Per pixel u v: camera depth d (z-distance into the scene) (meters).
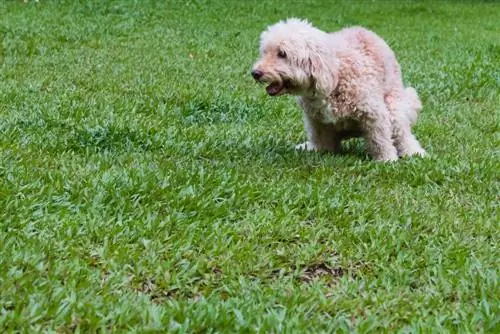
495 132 10.68
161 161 8.03
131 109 10.50
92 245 5.88
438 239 6.42
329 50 8.07
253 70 8.01
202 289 5.46
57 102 10.58
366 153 9.10
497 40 21.33
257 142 9.30
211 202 6.80
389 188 7.69
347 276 5.69
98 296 5.06
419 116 11.35
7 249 5.57
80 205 6.55
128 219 6.36
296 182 7.64
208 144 8.81
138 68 13.96
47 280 5.19
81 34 17.53
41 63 13.88
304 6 28.30
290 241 6.31
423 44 19.72
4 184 6.77
